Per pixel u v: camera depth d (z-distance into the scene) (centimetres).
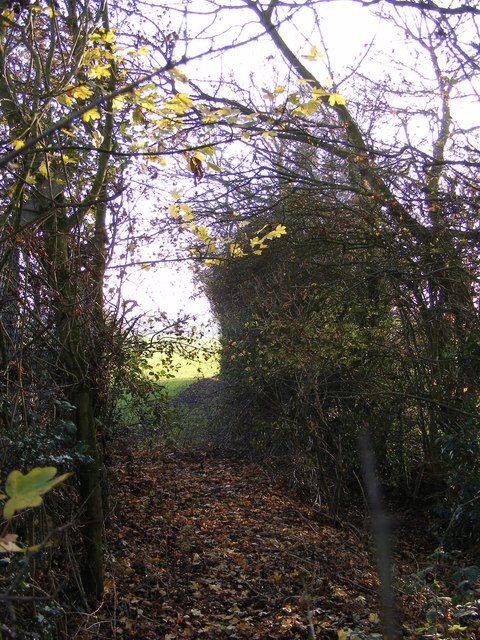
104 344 625
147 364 812
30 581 420
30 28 458
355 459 1037
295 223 1088
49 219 548
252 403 1276
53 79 571
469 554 833
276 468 1201
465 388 934
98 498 563
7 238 434
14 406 454
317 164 1100
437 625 467
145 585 639
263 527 893
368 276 1001
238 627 556
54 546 462
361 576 683
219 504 999
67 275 548
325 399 1070
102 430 701
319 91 428
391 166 991
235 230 1160
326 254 1138
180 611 596
